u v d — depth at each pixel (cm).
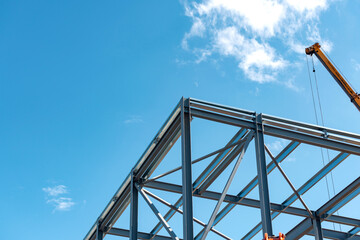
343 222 3116
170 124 2523
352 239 3244
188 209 2170
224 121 2420
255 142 2408
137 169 2811
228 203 3077
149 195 2775
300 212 3077
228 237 3116
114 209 3092
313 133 2533
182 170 2248
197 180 2927
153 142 2625
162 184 2864
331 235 3228
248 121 2458
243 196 3022
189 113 2373
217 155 2780
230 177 2306
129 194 2950
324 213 3044
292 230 3156
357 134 2567
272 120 2484
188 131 2338
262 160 2369
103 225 3228
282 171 2786
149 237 3284
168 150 2661
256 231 3322
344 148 2581
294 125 2506
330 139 2572
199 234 3200
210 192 2994
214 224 3162
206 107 2412
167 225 2445
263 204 2259
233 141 2673
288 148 2773
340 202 3000
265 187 2305
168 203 2777
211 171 2833
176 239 2333
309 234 3166
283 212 3078
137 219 2711
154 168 2781
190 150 2295
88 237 3403
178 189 2880
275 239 2078
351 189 2852
